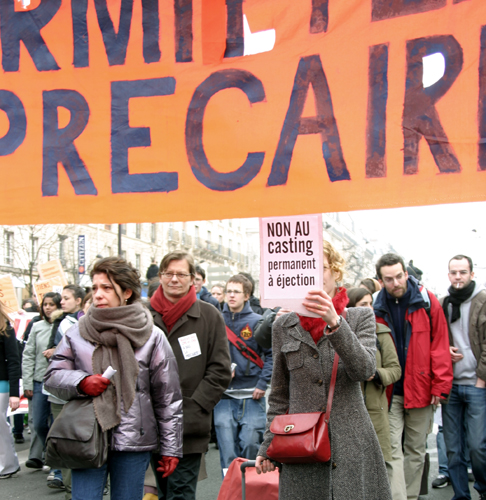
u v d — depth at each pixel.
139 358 3.16
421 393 4.74
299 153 2.96
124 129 3.18
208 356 4.05
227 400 5.53
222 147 3.06
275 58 3.00
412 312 4.83
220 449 5.36
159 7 3.15
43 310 6.85
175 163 3.12
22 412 7.31
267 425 3.00
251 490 3.64
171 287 4.07
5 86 3.31
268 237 2.52
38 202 3.26
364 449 2.74
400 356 4.83
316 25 2.96
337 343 2.55
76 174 3.22
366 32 2.89
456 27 2.76
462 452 5.14
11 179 3.28
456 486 5.10
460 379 5.09
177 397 3.26
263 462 2.97
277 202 2.98
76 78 3.24
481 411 5.00
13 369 6.43
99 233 36.22
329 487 2.68
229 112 3.07
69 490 5.39
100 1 3.21
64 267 33.00
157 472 3.92
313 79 2.96
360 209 2.87
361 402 2.83
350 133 2.90
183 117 3.12
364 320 2.88
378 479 2.79
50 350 6.28
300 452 2.58
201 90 3.10
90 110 3.22
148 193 3.15
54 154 3.25
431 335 4.84
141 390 3.14
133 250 40.59
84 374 3.02
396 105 2.84
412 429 4.84
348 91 2.91
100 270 3.27
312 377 2.81
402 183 2.82
